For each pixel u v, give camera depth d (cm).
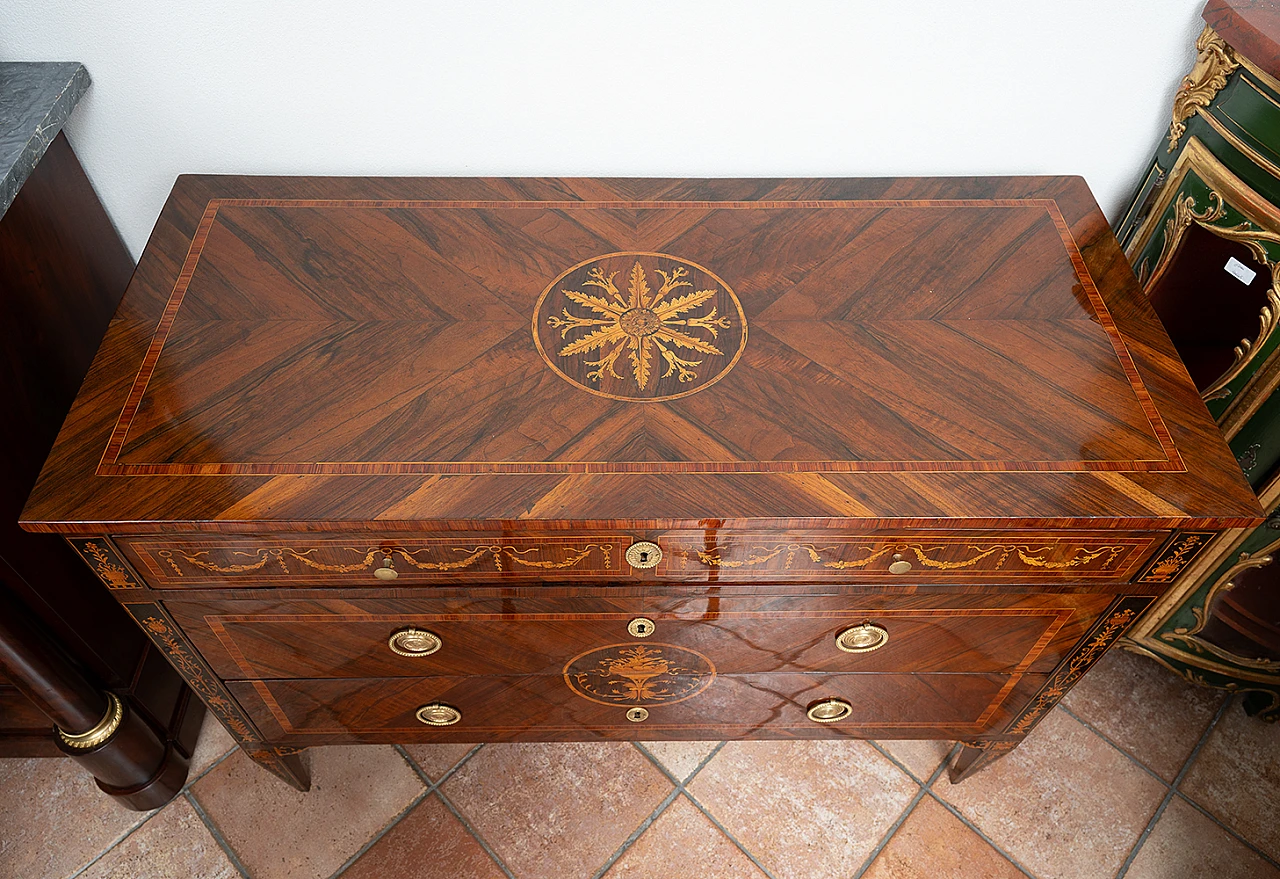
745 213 129
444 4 118
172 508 96
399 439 102
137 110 128
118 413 104
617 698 131
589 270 121
